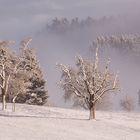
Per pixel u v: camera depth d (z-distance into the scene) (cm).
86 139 3956
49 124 4828
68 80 5862
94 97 5756
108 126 5147
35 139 3569
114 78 5888
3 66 6450
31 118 5309
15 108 7231
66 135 4072
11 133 3775
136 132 4856
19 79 6756
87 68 5797
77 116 6656
